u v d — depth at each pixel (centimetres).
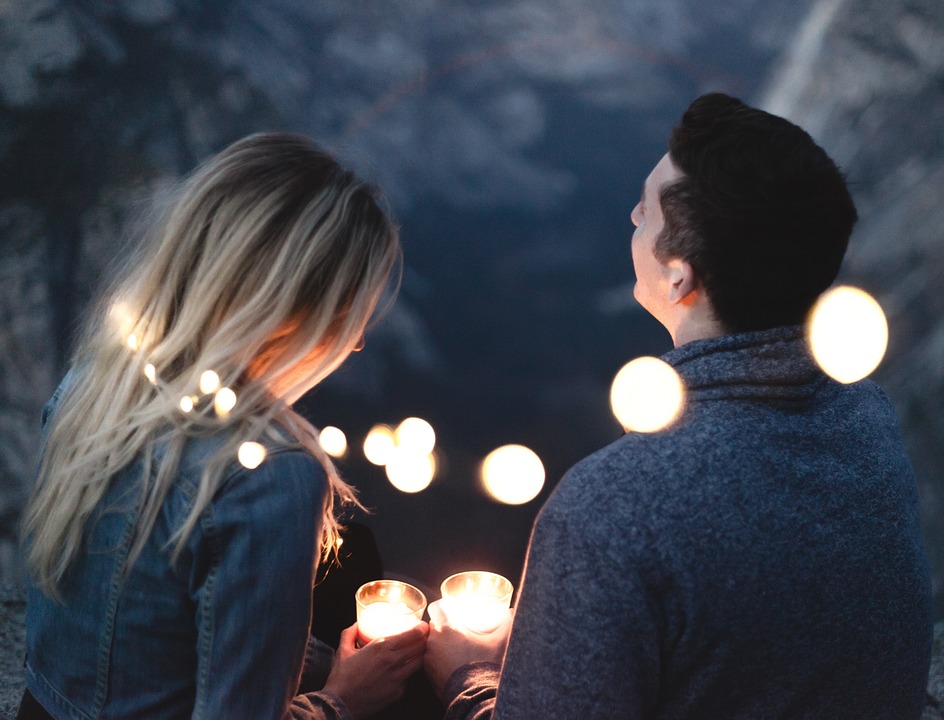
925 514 778
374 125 2047
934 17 1203
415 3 2273
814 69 1325
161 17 1162
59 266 908
